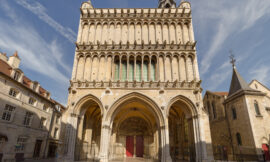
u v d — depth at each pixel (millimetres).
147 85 24156
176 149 30000
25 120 31156
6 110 26906
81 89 23953
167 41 27188
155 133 28922
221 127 34844
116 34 27781
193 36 27141
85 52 26203
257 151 24750
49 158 35844
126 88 23875
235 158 29047
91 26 28516
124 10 29391
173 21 28203
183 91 23719
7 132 26469
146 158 29859
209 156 20953
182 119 28766
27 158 30719
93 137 30109
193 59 25594
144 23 28547
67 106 23094
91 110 28000
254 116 26969
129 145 32750
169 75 25062
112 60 25703
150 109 23734
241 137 28547
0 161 24828
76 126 22781
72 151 21594
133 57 26891
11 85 27828
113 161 23422
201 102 23141
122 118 31672
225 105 33719
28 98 31844
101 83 24031
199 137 21734
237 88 31203
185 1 30000
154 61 27016
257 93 28500
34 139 33125
